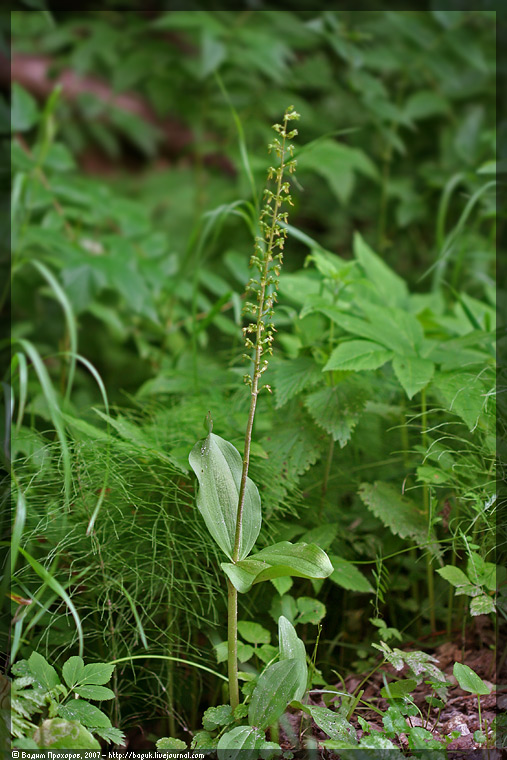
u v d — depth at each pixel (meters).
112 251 2.11
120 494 1.62
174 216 3.04
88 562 1.61
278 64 2.43
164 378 1.91
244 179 2.55
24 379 1.57
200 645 1.64
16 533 1.45
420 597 1.73
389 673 1.61
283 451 1.67
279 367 1.68
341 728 1.45
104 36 2.82
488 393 1.60
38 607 1.59
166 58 2.76
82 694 1.46
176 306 2.18
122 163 3.64
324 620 1.69
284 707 1.45
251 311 1.46
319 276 1.88
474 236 2.38
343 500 1.79
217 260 2.80
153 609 1.61
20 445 1.67
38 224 2.33
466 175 2.44
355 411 1.65
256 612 1.65
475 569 1.56
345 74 2.82
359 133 2.94
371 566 1.71
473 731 1.51
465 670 1.49
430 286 2.62
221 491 1.48
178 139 3.69
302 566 1.44
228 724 1.48
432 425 1.75
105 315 2.11
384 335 1.66
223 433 1.72
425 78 2.82
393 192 2.74
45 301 2.44
